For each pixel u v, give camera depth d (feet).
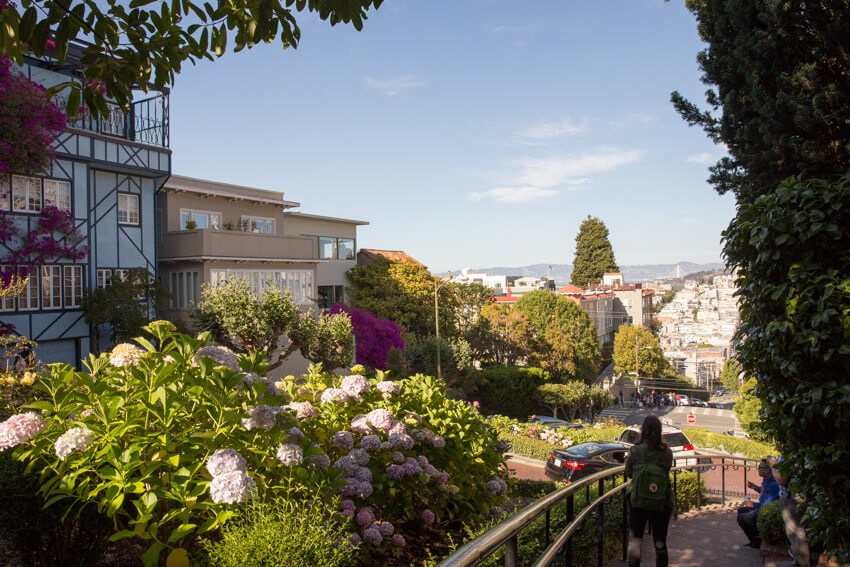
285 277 88.28
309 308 91.04
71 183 61.57
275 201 97.40
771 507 21.79
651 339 255.70
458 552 7.36
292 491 13.69
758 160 28.40
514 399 145.07
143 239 71.00
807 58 26.53
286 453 13.62
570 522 15.55
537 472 57.11
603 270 341.62
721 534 26.89
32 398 20.07
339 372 94.89
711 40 31.60
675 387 268.21
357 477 17.19
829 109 24.58
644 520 17.70
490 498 22.81
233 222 92.12
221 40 14.78
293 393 19.36
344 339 74.90
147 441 12.12
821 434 14.84
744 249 16.53
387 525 16.97
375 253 135.54
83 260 62.85
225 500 11.48
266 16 14.43
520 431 68.33
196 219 86.22
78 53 58.49
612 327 317.42
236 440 13.10
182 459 12.35
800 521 18.65
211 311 63.10
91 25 12.92
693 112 33.53
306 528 11.61
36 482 13.29
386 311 123.85
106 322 63.82
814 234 14.11
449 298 141.49
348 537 13.32
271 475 13.92
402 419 21.38
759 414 17.03
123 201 68.90
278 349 81.92
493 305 171.73
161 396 12.30
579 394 151.12
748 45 27.61
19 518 13.24
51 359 59.98
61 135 60.23
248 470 13.56
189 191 82.99
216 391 12.76
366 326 103.35
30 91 51.34
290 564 10.51
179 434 12.80
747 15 27.66
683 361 342.23
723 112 31.48
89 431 12.23
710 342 442.50
